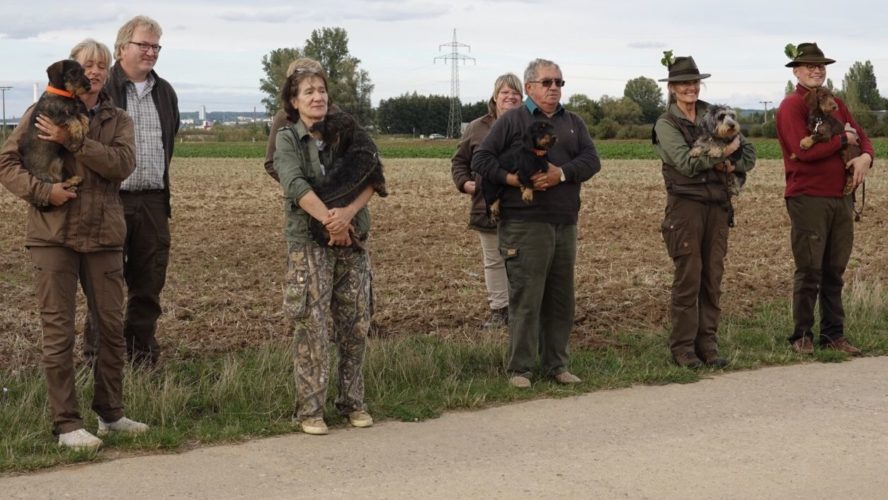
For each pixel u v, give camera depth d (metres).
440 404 6.39
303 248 5.81
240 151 75.62
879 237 16.44
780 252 14.47
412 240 16.33
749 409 6.25
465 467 5.12
